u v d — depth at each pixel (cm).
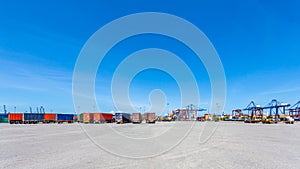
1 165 634
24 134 1783
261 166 627
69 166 620
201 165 634
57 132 2005
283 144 1142
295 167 618
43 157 756
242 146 1053
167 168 596
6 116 6097
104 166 620
